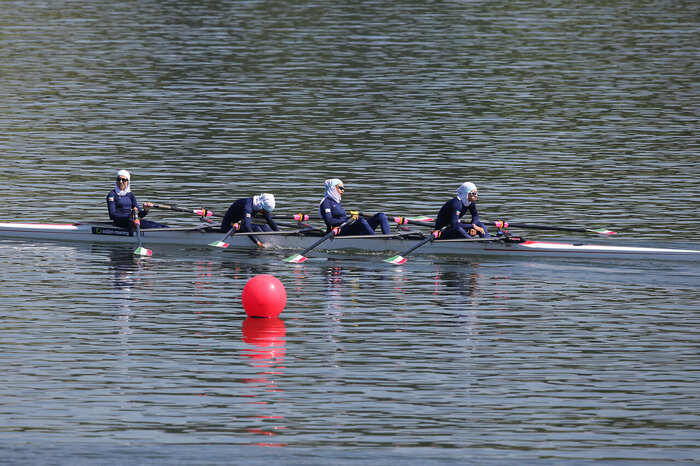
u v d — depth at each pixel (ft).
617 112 642.63
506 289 337.72
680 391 247.70
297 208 440.04
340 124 607.37
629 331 292.20
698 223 415.85
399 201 452.35
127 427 226.58
